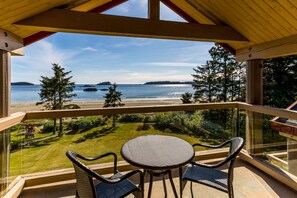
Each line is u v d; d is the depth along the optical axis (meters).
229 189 1.88
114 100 21.50
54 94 22.84
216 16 3.38
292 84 12.35
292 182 2.60
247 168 3.22
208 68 21.75
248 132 3.50
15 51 2.70
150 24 3.04
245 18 3.03
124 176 1.74
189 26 3.21
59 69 23.02
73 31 2.83
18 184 2.54
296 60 12.12
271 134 3.08
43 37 3.05
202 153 3.40
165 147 2.13
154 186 2.70
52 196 2.50
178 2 3.70
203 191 2.56
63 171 2.83
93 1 3.15
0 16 2.19
